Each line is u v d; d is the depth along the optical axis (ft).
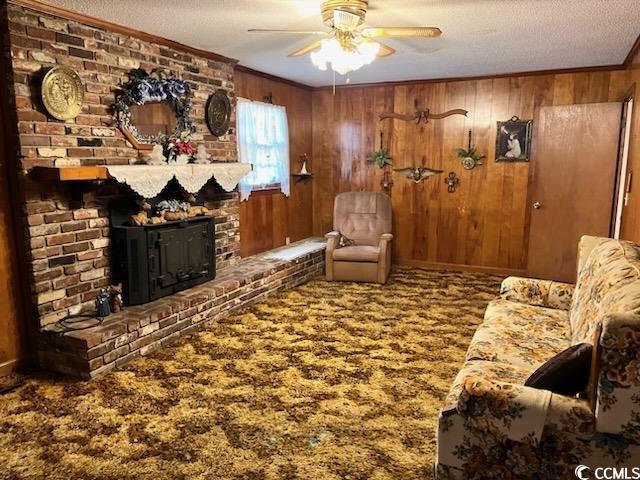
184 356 10.32
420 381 9.21
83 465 6.71
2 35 8.68
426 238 19.26
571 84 16.28
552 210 16.61
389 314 13.20
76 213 10.06
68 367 9.36
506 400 4.92
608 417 4.51
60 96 9.46
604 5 9.37
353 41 9.12
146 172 10.51
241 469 6.63
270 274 14.75
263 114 16.88
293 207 19.49
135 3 9.17
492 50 13.35
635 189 11.74
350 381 9.22
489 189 17.97
